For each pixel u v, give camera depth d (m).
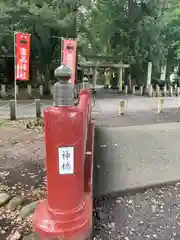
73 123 1.70
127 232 2.19
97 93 18.14
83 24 14.70
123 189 2.92
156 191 2.98
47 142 1.75
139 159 3.97
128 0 17.84
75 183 1.82
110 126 6.89
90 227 2.01
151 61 19.97
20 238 2.08
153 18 17.75
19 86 19.34
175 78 23.23
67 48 8.95
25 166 3.85
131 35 18.28
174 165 3.72
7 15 11.73
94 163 3.76
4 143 5.14
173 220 2.38
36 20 12.68
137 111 10.09
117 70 21.62
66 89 1.69
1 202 2.64
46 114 1.69
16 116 8.28
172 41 20.53
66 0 12.85
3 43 14.92
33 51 17.83
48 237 1.81
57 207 1.83
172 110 10.44
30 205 2.54
